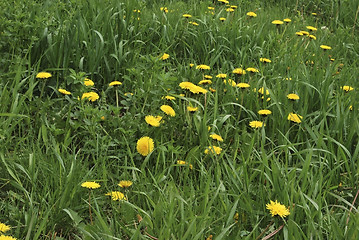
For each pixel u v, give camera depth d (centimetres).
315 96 346
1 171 245
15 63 331
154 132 287
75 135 282
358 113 315
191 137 292
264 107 325
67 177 234
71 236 224
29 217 212
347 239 202
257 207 232
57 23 382
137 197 240
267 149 306
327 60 448
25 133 291
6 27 349
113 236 207
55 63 352
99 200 238
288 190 236
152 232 208
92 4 409
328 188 252
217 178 238
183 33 458
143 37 433
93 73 362
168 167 266
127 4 429
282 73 395
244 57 421
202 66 355
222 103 340
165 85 320
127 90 358
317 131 293
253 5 637
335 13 645
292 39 507
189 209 210
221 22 509
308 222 207
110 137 273
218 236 197
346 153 287
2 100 287
